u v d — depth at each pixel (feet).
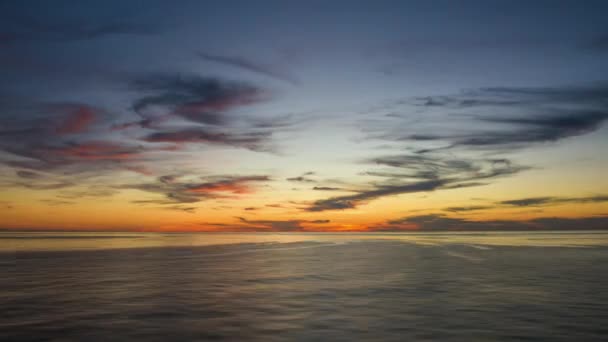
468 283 77.46
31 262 123.65
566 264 114.73
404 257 143.02
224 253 167.63
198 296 64.03
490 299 61.11
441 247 212.64
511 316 50.11
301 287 73.10
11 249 196.24
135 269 103.35
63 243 275.59
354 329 44.78
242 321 48.14
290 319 49.08
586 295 64.23
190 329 44.70
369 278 84.89
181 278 85.56
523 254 156.35
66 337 41.57
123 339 40.98
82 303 58.23
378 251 179.73
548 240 325.01
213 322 47.67
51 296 63.87
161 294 65.77
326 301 59.98
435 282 78.95
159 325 46.32
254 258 140.26
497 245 233.76
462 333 43.11
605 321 47.57
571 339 40.91
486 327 45.27
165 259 135.95
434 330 44.27
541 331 43.62
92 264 116.98
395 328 45.03
